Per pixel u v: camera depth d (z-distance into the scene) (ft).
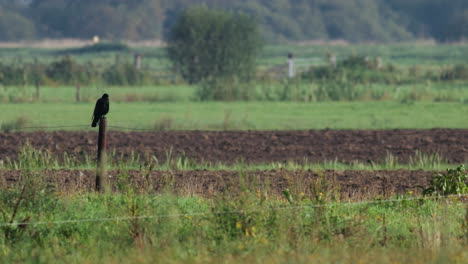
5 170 202.49
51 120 347.77
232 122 336.29
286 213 124.88
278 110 404.77
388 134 299.79
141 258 107.65
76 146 263.08
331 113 388.78
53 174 184.85
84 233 123.75
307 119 360.48
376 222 133.90
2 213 130.52
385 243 119.65
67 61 652.07
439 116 372.38
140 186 156.35
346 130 312.29
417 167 227.40
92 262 108.37
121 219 125.29
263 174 201.16
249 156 250.98
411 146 271.28
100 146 163.43
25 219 123.65
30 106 419.54
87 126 319.88
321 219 125.39
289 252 110.52
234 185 137.59
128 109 402.72
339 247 112.98
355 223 125.49
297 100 468.34
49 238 121.08
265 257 108.47
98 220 127.75
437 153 246.27
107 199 145.69
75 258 110.22
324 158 248.11
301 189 153.38
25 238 119.65
